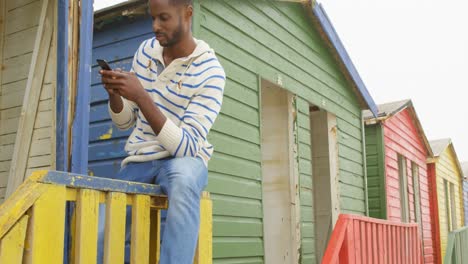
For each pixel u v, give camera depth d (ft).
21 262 6.22
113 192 7.48
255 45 20.17
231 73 18.45
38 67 13.58
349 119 29.12
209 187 16.74
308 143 23.62
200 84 8.50
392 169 36.47
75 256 6.95
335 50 26.32
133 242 7.82
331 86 26.91
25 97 13.66
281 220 22.15
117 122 9.05
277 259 21.95
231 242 17.57
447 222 52.06
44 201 6.48
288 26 22.85
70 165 11.75
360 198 29.63
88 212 7.07
